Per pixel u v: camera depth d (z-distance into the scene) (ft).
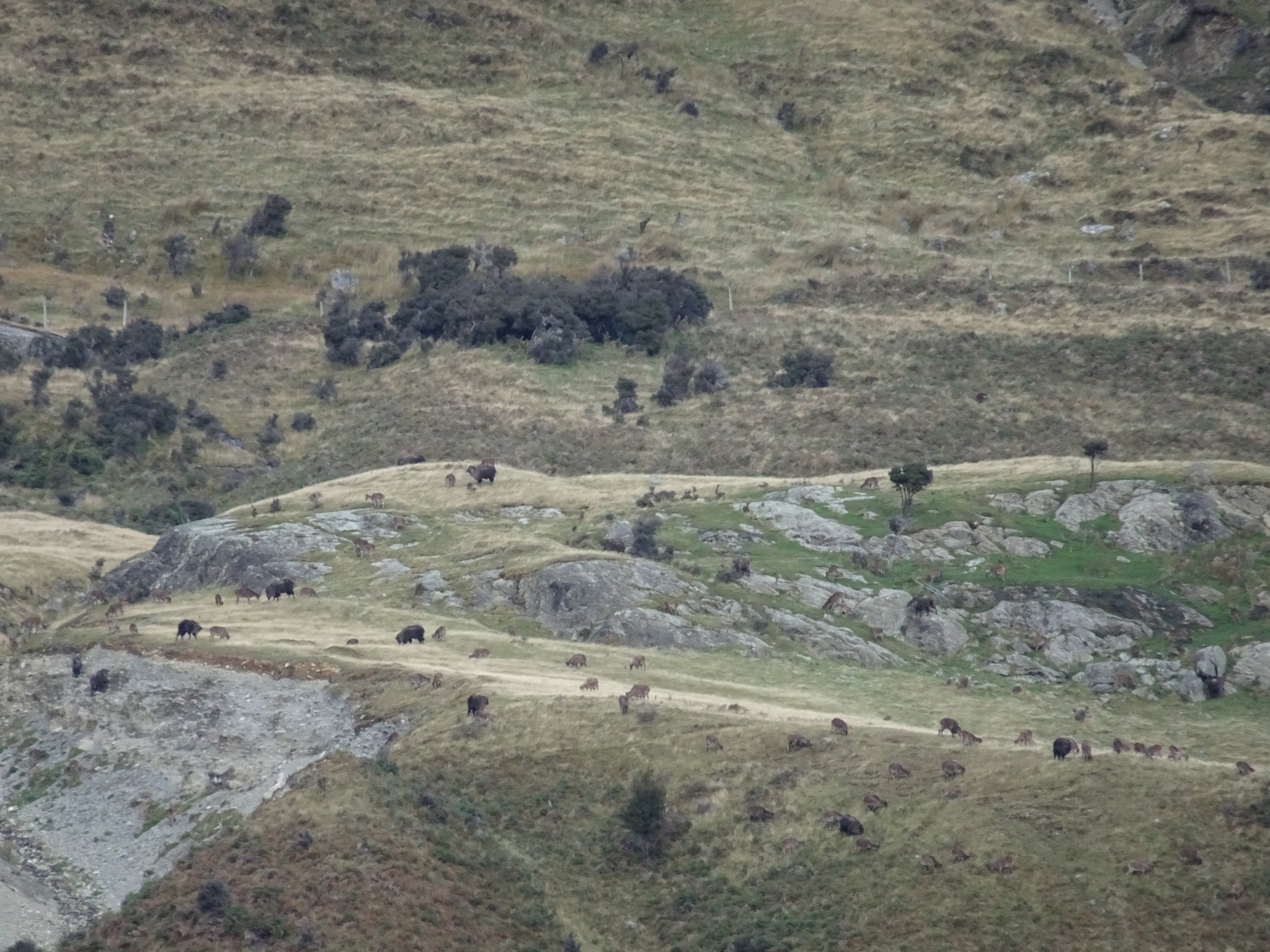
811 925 490.90
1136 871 492.54
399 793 538.06
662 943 497.87
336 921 474.08
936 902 489.26
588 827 542.16
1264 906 478.59
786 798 540.52
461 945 477.77
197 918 469.57
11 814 585.63
